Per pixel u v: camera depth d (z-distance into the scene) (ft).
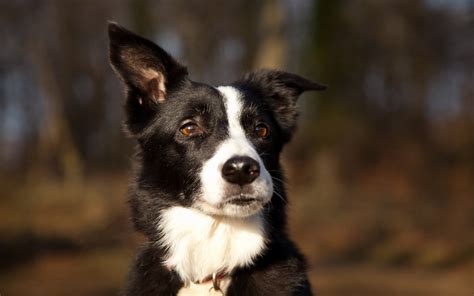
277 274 16.11
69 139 97.71
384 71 108.06
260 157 16.46
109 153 116.67
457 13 98.73
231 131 16.48
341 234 70.03
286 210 17.48
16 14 89.45
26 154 108.78
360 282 49.52
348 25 91.30
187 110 16.76
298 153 94.68
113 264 54.65
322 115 91.40
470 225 69.00
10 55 97.86
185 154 16.38
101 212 72.18
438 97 109.91
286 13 83.30
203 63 107.34
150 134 17.20
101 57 115.14
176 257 16.26
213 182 15.26
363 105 108.37
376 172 98.17
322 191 85.15
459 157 95.91
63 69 108.68
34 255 56.34
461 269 54.75
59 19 95.20
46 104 99.55
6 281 48.24
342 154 99.71
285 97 18.49
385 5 94.89
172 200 16.53
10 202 77.82
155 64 17.71
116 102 121.49
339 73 92.53
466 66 103.96
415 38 99.86
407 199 84.89
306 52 86.33
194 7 96.07
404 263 59.26
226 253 16.17
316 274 53.72
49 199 79.66
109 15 92.63
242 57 107.34
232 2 95.86
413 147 101.96
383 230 70.59
